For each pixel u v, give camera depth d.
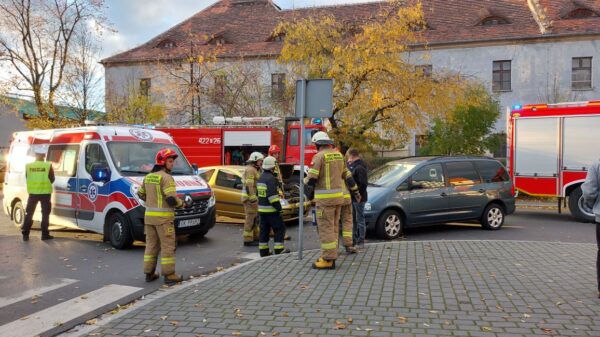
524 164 13.34
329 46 17.67
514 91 28.42
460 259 7.27
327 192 6.67
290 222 12.27
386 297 5.42
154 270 6.59
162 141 10.41
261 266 6.99
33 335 4.63
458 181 10.60
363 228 8.23
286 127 17.95
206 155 19.22
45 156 10.84
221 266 7.55
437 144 21.14
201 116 24.92
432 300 5.29
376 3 32.72
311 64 17.86
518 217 13.55
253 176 9.19
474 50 29.08
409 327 4.50
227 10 37.34
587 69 27.67
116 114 24.95
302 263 7.15
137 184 8.88
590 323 4.53
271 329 4.53
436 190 10.25
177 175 9.73
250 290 5.80
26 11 24.33
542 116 13.09
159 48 34.88
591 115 12.44
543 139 13.07
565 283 5.91
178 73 25.92
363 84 17.52
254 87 25.31
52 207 10.36
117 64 33.94
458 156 10.95
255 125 19.41
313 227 11.55
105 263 7.76
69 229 11.35
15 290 6.22
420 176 10.20
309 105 7.38
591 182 5.35
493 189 10.97
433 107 17.69
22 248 9.00
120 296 5.89
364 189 8.22
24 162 11.50
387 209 9.70
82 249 8.93
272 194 7.90
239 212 11.62
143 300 5.69
